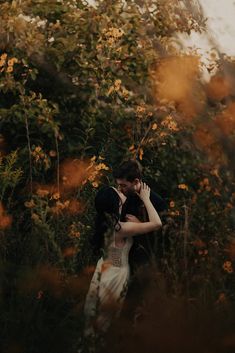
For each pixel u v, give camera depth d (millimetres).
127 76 6344
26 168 5695
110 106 6090
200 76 7152
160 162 6211
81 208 5480
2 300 4461
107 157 5984
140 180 4910
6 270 4742
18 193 5699
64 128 6031
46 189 5727
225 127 6777
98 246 4891
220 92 7324
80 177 5695
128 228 4703
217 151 6633
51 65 6035
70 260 4984
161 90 6629
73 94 6074
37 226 5094
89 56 6109
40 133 5816
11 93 5945
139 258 4824
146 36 6699
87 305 4656
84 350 4129
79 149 5973
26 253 4980
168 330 4289
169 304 4430
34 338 4160
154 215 4785
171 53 6949
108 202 4836
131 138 6102
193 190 6320
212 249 5262
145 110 6215
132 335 4258
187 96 6715
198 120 6621
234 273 5105
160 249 5352
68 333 4199
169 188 6238
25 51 5930
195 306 4559
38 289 4516
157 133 6043
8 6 6012
